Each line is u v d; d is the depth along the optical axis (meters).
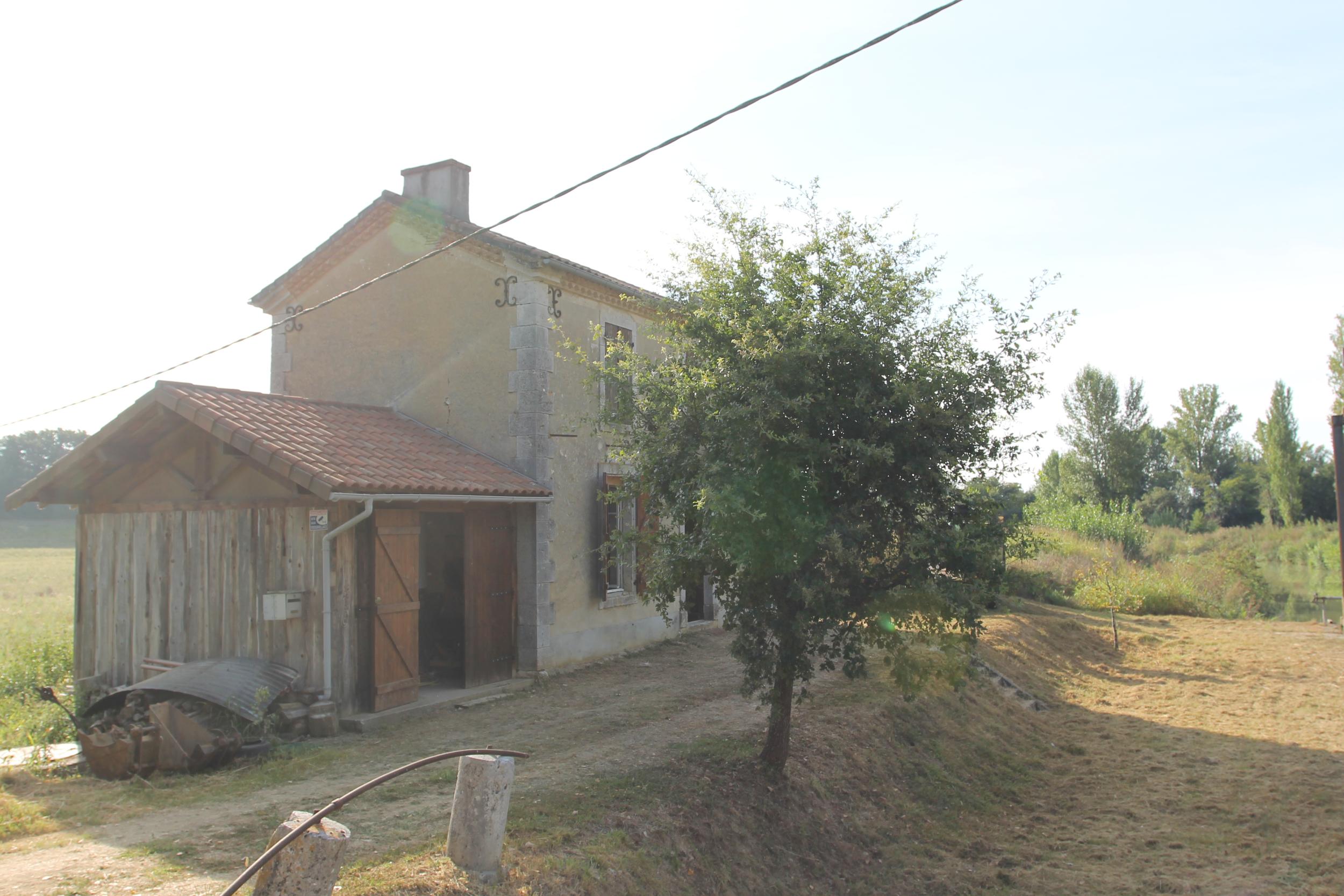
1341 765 11.01
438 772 7.89
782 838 7.73
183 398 9.85
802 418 7.02
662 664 13.54
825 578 7.14
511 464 12.64
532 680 12.10
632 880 6.09
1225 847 8.71
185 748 8.12
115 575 11.11
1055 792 10.57
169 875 5.32
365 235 14.09
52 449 55.25
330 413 11.96
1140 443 44.81
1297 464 47.84
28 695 11.84
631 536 8.08
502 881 5.39
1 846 5.92
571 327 13.45
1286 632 20.86
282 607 9.41
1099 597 24.06
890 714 11.18
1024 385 7.15
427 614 12.77
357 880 5.07
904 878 7.95
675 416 7.58
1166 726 13.17
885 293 7.36
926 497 7.22
